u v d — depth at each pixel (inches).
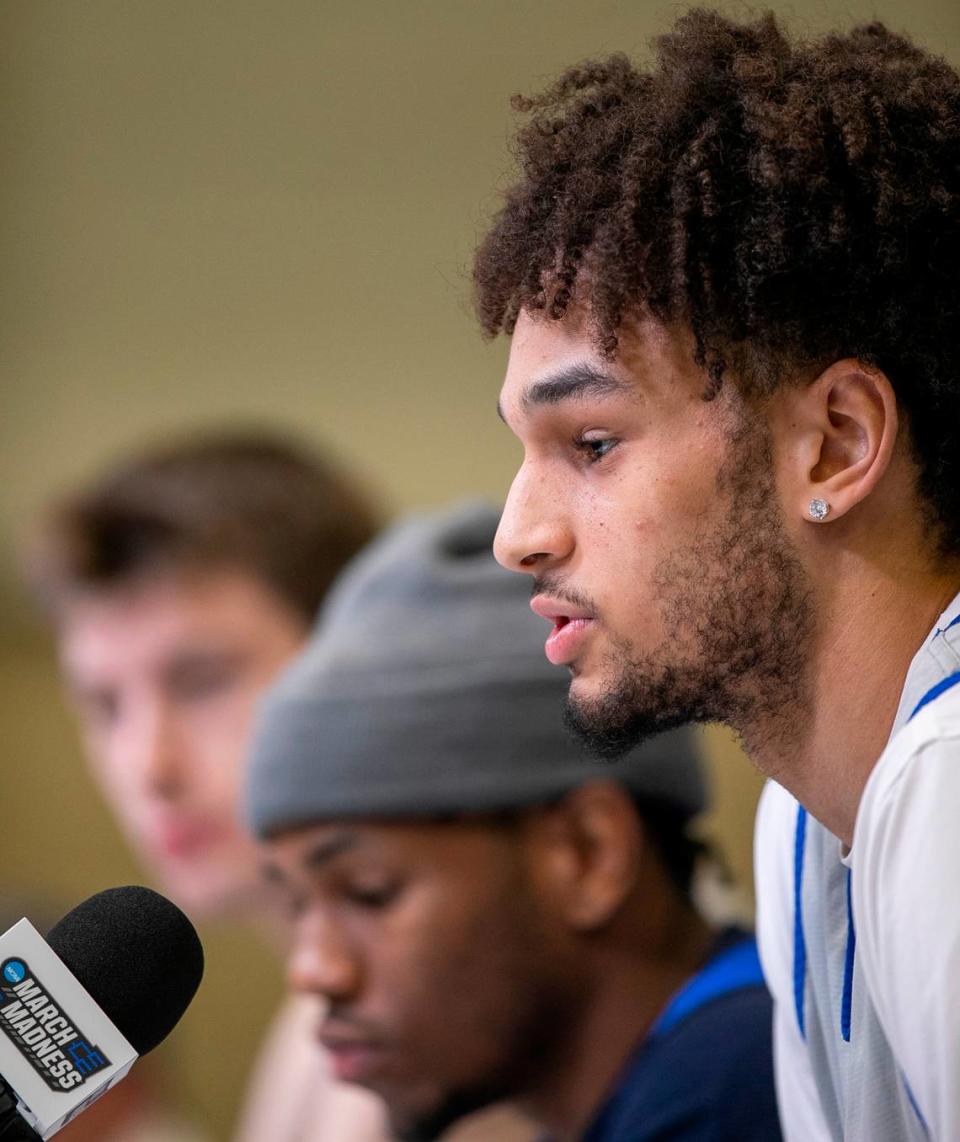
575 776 186.4
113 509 325.1
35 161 440.5
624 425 114.2
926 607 114.7
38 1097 107.3
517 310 121.1
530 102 127.2
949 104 116.6
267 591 322.7
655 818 189.9
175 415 435.5
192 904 322.0
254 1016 390.0
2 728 414.3
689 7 133.6
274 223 437.1
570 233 114.9
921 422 114.0
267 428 430.0
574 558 116.8
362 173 434.9
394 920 186.7
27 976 111.2
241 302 436.5
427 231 432.5
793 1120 146.6
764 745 118.6
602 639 116.3
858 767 117.2
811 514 112.9
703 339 112.0
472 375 428.8
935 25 382.0
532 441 118.2
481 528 206.8
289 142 437.4
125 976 116.2
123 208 439.8
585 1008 186.5
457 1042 186.2
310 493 331.6
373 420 430.3
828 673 115.2
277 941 336.5
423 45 432.1
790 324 112.0
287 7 437.1
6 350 437.1
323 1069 278.2
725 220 112.7
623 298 112.4
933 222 112.8
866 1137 120.9
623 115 118.1
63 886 411.2
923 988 99.7
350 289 433.7
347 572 326.3
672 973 186.7
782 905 140.3
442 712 187.0
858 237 111.8
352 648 193.9
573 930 186.1
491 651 190.2
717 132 113.9
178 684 322.7
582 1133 185.3
